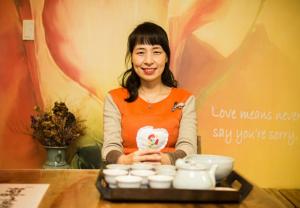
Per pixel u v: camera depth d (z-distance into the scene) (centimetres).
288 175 254
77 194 107
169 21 240
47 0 237
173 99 184
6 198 102
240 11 242
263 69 246
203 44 242
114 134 172
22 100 242
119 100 182
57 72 241
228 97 246
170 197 100
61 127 215
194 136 173
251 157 251
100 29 239
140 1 238
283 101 250
